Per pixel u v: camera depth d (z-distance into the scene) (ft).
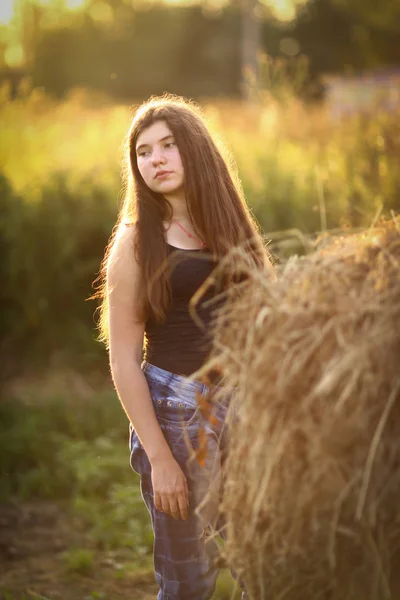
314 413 6.99
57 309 26.96
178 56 142.82
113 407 21.98
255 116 38.50
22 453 19.35
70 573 14.42
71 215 26.89
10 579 14.26
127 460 18.57
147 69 139.74
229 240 9.70
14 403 22.57
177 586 9.52
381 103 30.12
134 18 145.48
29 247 26.55
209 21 146.10
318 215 24.75
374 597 7.22
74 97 46.55
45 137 36.40
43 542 15.76
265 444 7.29
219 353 8.76
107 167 29.35
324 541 7.23
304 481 7.09
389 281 7.36
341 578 7.32
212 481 9.13
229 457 8.13
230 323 8.34
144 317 9.54
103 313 11.06
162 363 9.47
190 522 9.36
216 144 10.61
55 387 24.99
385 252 7.75
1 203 27.27
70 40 130.72
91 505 16.85
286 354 7.24
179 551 9.45
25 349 27.14
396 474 6.90
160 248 9.34
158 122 9.70
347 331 7.10
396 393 6.91
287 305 7.52
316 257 8.04
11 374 26.43
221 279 9.43
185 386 9.30
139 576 14.19
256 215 25.45
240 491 7.80
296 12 123.54
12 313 27.22
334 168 26.04
